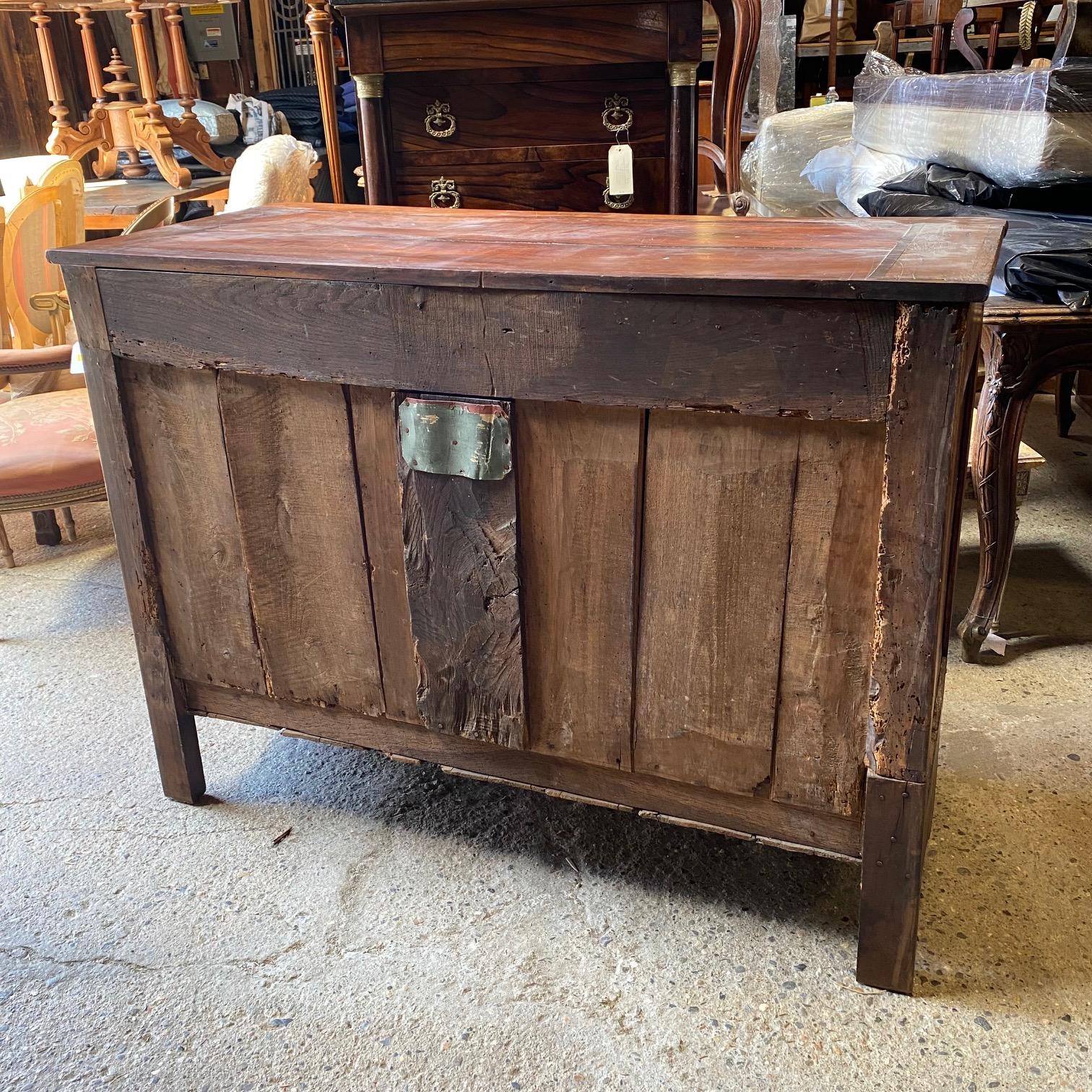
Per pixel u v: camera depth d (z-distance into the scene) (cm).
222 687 165
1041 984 135
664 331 116
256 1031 131
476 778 154
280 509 147
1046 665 210
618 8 234
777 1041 128
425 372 129
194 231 160
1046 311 186
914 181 257
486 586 137
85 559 269
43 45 386
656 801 143
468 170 258
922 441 110
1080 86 210
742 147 412
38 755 188
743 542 123
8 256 267
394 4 236
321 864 160
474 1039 129
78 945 145
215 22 521
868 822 127
